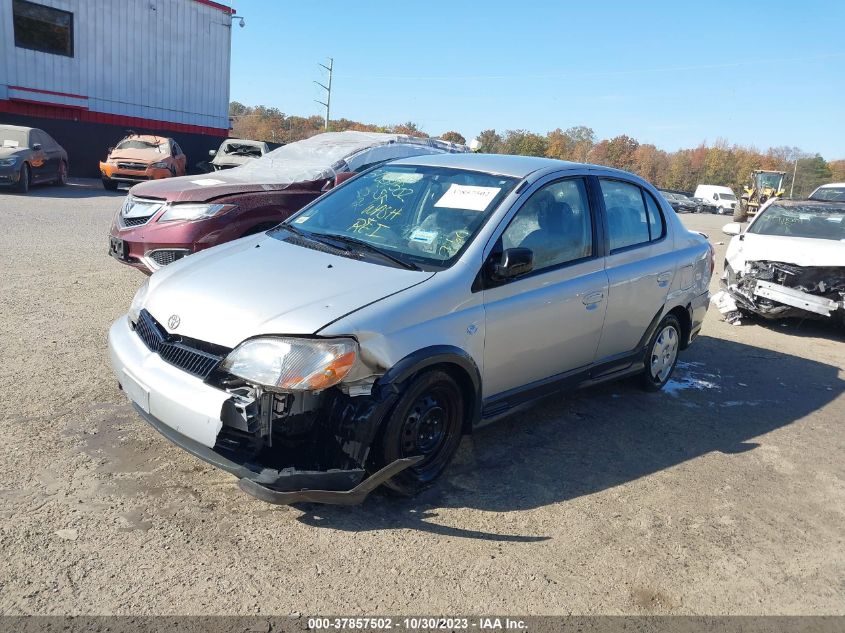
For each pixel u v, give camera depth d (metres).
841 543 3.61
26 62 22.20
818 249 8.03
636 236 5.05
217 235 6.23
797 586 3.21
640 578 3.14
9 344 5.25
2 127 17.23
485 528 3.41
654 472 4.21
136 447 3.84
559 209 4.36
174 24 26.33
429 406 3.51
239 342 3.12
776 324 8.82
